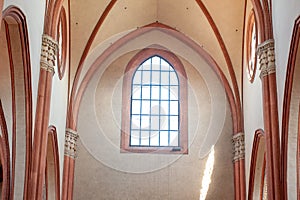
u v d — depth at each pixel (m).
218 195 21.53
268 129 16.14
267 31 16.78
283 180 15.31
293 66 14.62
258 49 16.91
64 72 20.31
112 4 21.39
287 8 15.02
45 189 19.38
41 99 15.63
